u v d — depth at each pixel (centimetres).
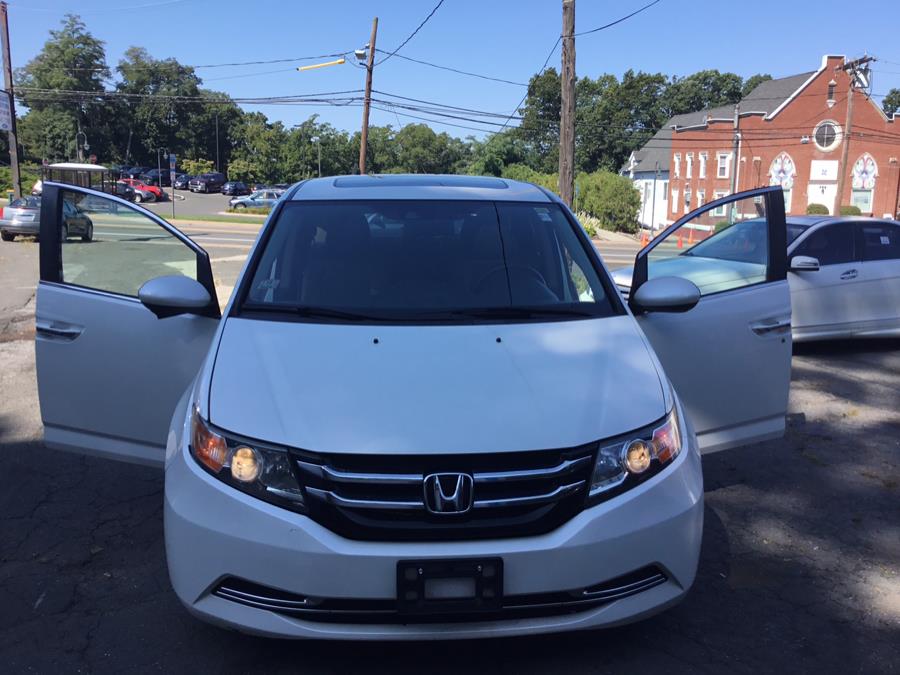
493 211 392
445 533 250
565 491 256
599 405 275
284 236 370
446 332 313
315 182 429
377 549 246
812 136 5384
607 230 5162
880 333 825
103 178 3722
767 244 402
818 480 482
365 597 246
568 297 354
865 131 5341
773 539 400
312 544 247
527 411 268
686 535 271
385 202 393
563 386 282
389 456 252
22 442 530
